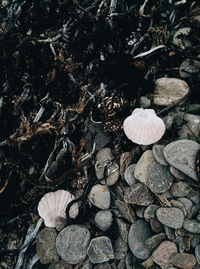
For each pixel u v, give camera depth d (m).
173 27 0.73
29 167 0.73
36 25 0.75
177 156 0.60
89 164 0.70
